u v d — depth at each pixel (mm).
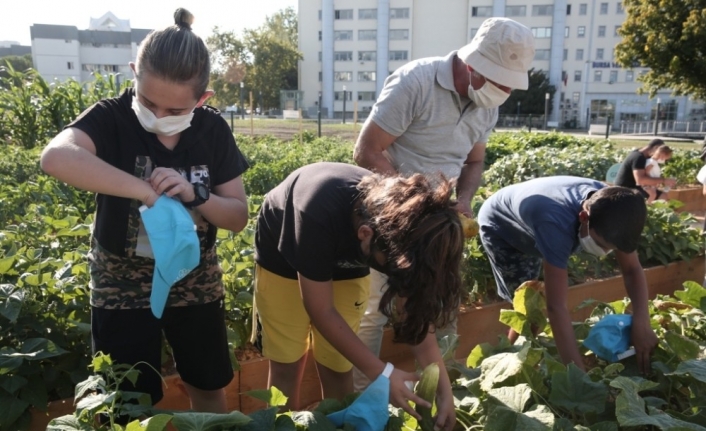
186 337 2420
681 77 23578
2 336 2883
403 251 1751
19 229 4262
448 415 2184
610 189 2639
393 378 2055
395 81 3119
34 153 8523
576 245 2914
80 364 3025
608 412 2453
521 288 3121
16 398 2660
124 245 2158
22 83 11820
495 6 60812
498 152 14445
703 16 21672
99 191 1932
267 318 2689
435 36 63094
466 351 4270
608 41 59844
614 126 59062
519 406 2156
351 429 2018
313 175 2262
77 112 11383
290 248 2182
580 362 2643
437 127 3154
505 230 3533
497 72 2848
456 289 1826
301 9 67000
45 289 3121
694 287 3289
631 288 2971
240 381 3363
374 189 1971
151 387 2385
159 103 1930
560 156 11852
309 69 68188
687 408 2598
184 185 2016
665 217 5660
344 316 2697
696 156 14148
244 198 2393
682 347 2754
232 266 3801
